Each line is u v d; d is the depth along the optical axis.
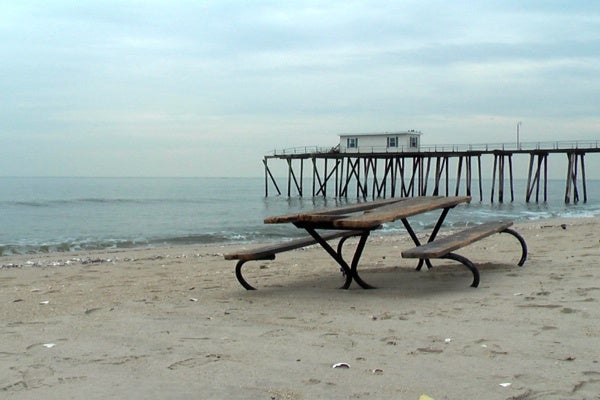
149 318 5.36
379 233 19.81
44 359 4.09
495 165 42.38
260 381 3.53
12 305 6.21
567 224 19.11
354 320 5.04
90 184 117.56
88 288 7.45
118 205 45.03
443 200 7.98
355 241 15.13
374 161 47.09
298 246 7.03
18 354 4.23
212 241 19.42
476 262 8.68
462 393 3.26
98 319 5.35
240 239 19.94
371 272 8.09
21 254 15.52
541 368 3.63
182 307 5.86
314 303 5.88
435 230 8.69
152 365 3.90
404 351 4.07
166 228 25.86
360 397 3.24
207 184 135.88
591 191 94.06
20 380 3.65
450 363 3.78
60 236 21.97
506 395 3.21
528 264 8.16
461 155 42.91
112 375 3.71
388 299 5.97
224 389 3.41
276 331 4.73
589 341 4.18
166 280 8.12
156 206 44.78
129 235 22.20
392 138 45.94
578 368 3.62
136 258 12.59
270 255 6.78
